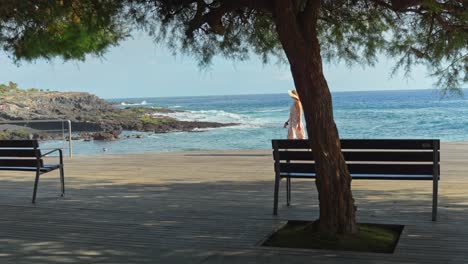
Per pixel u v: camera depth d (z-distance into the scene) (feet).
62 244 14.05
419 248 12.85
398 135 85.92
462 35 15.35
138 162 34.63
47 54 15.71
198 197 20.95
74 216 17.61
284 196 20.65
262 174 27.27
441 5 12.72
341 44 18.25
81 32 15.16
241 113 189.26
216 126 128.16
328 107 13.38
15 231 15.58
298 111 34.42
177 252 13.10
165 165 32.58
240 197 20.71
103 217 17.39
